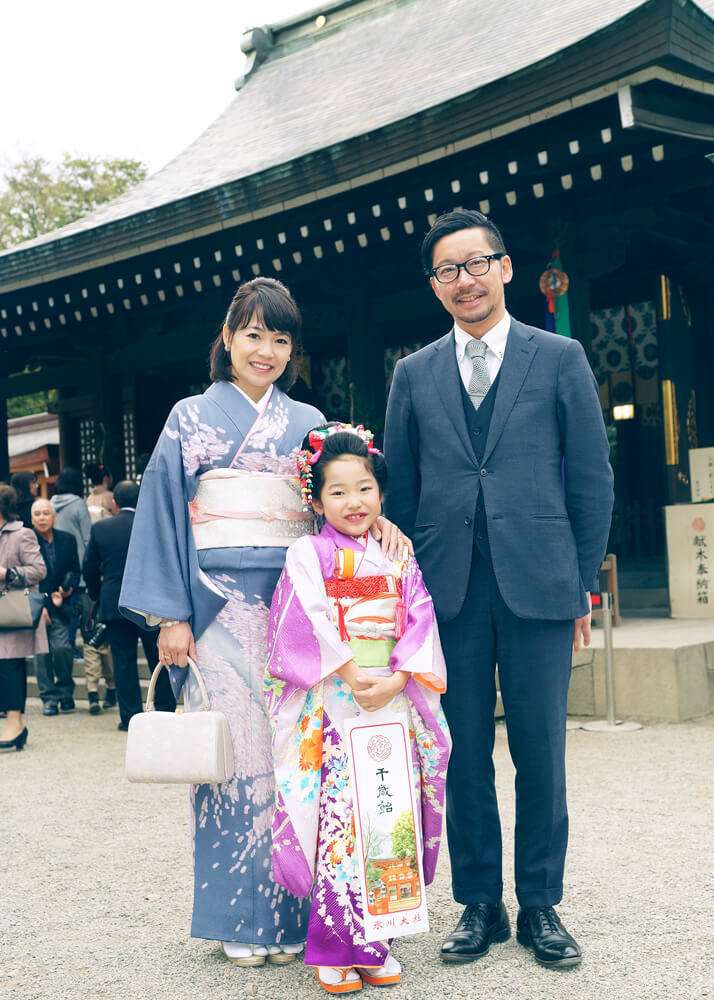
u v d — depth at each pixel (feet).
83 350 43.01
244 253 31.24
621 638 21.27
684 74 20.92
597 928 9.06
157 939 9.43
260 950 8.80
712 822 12.48
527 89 22.30
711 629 23.00
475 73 31.45
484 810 8.91
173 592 8.99
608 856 11.25
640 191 25.71
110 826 13.94
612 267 26.48
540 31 32.86
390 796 8.20
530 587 8.56
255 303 9.34
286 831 8.18
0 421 46.78
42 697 25.17
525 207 27.07
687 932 8.87
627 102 20.61
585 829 12.36
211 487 9.20
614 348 36.60
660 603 31.55
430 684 8.34
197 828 9.11
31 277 36.35
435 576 8.93
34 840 13.30
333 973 8.05
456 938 8.57
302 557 8.54
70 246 34.68
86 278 35.78
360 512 8.60
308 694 8.36
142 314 39.42
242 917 8.73
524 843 8.74
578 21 31.22
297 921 8.88
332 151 26.63
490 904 8.86
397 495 9.46
